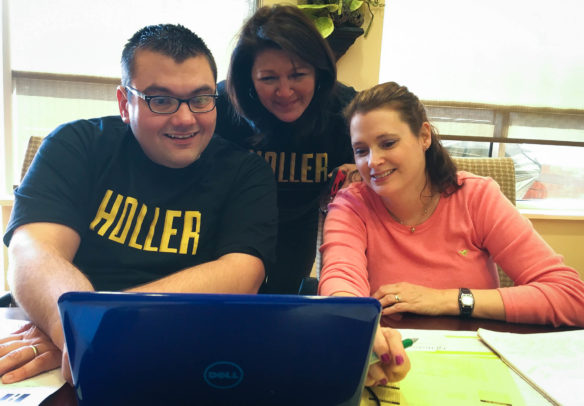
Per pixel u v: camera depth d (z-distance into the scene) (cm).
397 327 87
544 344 76
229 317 43
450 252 114
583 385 63
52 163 106
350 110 113
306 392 47
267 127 146
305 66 127
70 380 60
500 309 93
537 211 269
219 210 114
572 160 279
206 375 45
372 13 231
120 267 105
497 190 117
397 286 100
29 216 98
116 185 110
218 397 46
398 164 107
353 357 46
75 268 85
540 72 256
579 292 94
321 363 46
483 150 276
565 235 268
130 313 42
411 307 95
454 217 115
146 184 110
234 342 44
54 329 68
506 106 259
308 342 45
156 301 42
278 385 46
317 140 153
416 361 71
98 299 42
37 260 85
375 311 44
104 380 45
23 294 80
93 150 111
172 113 100
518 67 255
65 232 99
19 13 225
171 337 43
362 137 108
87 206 109
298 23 125
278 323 44
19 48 229
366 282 104
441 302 95
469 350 76
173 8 237
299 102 134
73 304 42
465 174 122
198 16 239
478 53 253
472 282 112
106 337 43
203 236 111
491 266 116
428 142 114
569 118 263
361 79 239
